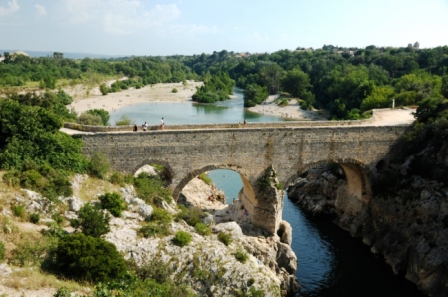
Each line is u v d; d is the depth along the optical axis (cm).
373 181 5425
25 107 4047
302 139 4853
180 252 3316
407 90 8688
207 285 3195
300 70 19038
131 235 3331
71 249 2573
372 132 5206
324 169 6794
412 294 4391
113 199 3569
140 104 15738
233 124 4941
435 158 5153
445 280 4259
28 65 17700
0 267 2298
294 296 4244
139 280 2719
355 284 4534
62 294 2041
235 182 7581
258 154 4719
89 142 4094
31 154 3666
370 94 10169
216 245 3600
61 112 7006
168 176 4553
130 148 4231
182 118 12775
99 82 19675
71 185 3594
